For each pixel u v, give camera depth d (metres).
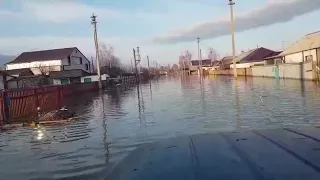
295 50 40.22
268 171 2.15
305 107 13.60
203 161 2.49
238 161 2.42
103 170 6.88
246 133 3.43
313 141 2.81
